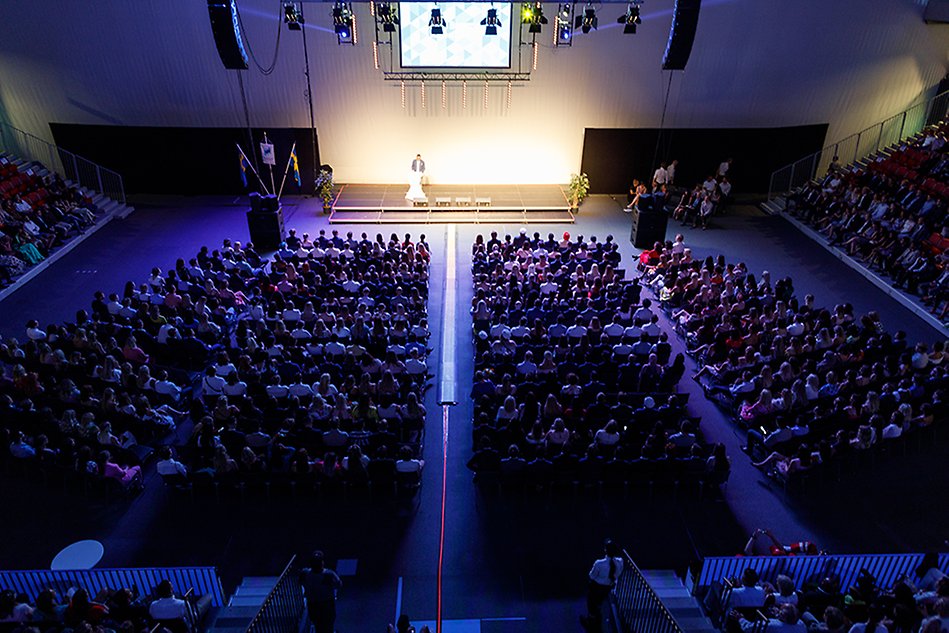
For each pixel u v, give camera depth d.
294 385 14.61
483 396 14.64
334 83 28.27
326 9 26.58
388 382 14.45
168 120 28.61
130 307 18.16
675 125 29.59
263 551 12.25
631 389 15.72
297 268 21.23
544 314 17.88
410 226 27.00
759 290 19.38
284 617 9.92
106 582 11.03
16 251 22.03
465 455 14.70
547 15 27.25
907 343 19.02
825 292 21.97
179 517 12.95
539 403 15.00
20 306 20.30
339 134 29.45
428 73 28.16
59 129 28.67
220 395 14.79
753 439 14.74
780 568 11.13
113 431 14.17
